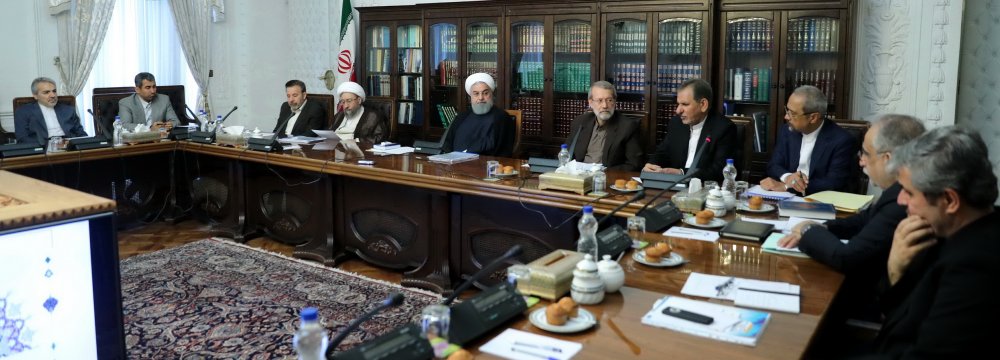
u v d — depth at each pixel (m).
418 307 3.69
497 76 6.11
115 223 2.45
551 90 5.86
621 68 5.56
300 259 4.57
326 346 1.50
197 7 7.50
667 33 5.30
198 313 3.56
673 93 5.36
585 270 1.88
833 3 4.74
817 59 4.89
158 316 3.52
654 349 1.59
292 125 6.04
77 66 6.67
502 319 1.73
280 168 4.79
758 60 5.09
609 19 5.50
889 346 1.66
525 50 5.97
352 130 5.57
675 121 4.30
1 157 4.47
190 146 5.23
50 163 4.66
